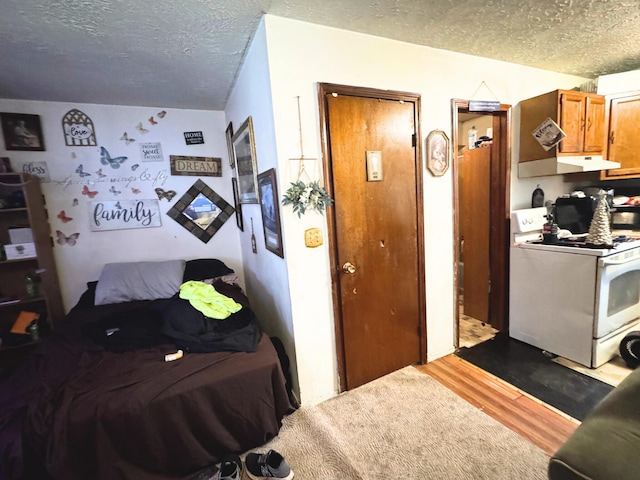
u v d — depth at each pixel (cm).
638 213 254
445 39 189
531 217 242
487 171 261
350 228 185
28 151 239
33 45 161
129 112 266
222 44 173
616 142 252
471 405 176
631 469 67
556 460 75
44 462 110
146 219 279
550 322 222
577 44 204
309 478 135
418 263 213
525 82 245
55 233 251
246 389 143
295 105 161
